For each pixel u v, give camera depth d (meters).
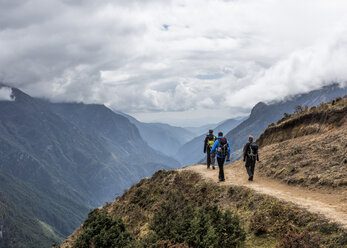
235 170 16.31
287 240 6.69
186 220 8.27
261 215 8.54
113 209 18.86
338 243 6.09
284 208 8.34
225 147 13.24
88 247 9.88
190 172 16.66
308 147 14.62
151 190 16.92
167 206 10.06
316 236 6.66
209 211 8.83
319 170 11.32
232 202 10.82
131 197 17.53
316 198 9.02
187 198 12.66
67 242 15.80
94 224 10.91
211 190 12.63
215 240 7.34
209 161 17.62
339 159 11.41
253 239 7.78
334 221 6.84
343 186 9.32
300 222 7.50
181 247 7.08
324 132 16.62
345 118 15.78
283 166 13.61
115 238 9.88
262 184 11.92
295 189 10.60
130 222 14.00
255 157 12.98
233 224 8.09
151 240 8.35
